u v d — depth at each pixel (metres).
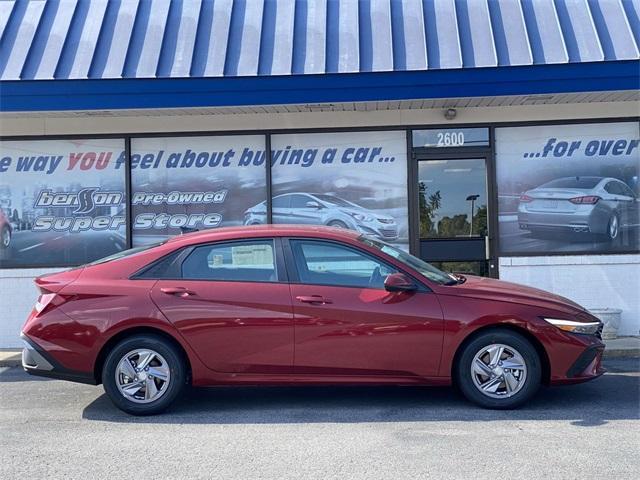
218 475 4.42
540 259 9.52
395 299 5.80
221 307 5.79
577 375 5.84
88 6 9.24
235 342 5.77
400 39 8.73
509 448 4.86
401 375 5.80
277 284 5.87
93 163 9.80
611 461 4.58
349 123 9.65
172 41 8.85
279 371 5.80
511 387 5.81
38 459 4.79
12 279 9.70
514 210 9.62
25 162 9.80
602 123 9.53
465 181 9.70
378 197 9.72
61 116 9.49
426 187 9.73
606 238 9.57
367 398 6.39
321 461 4.65
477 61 8.45
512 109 9.54
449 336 5.75
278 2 9.22
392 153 9.70
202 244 6.05
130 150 9.77
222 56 8.68
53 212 9.83
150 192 9.80
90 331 5.75
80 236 9.83
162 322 5.74
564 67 8.32
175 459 4.74
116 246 9.83
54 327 5.79
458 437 5.12
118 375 5.80
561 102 9.29
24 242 9.80
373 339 5.75
